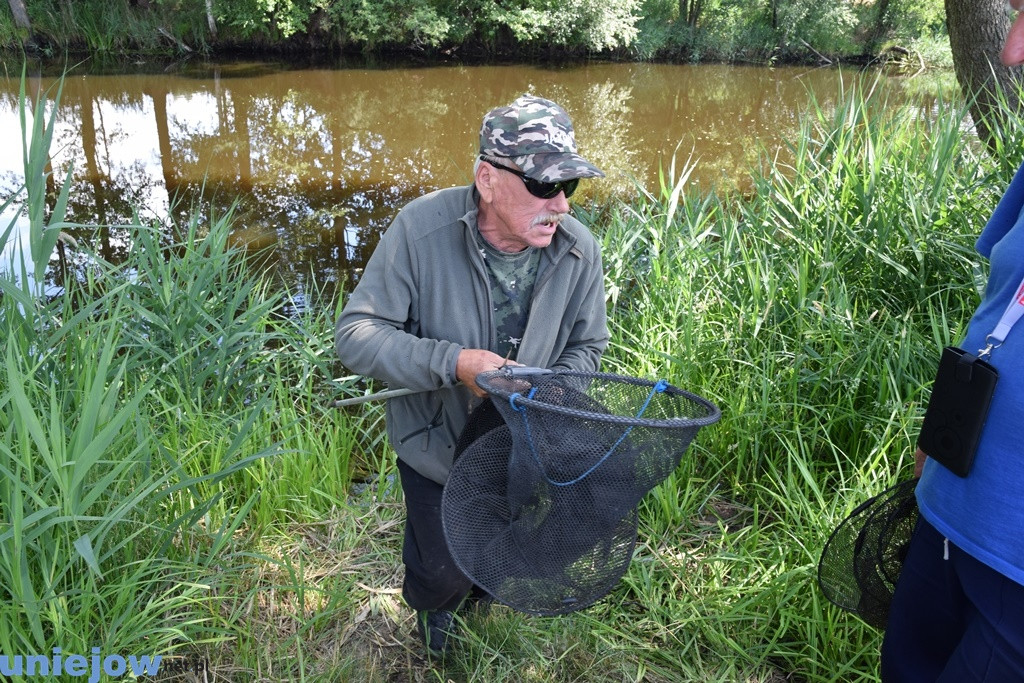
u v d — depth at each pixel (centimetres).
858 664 237
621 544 192
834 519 263
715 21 2155
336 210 739
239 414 329
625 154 982
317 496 308
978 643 155
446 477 213
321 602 261
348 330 202
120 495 243
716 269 409
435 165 928
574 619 249
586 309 219
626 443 168
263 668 233
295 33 1825
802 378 330
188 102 1286
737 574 266
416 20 1753
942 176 402
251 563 266
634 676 235
